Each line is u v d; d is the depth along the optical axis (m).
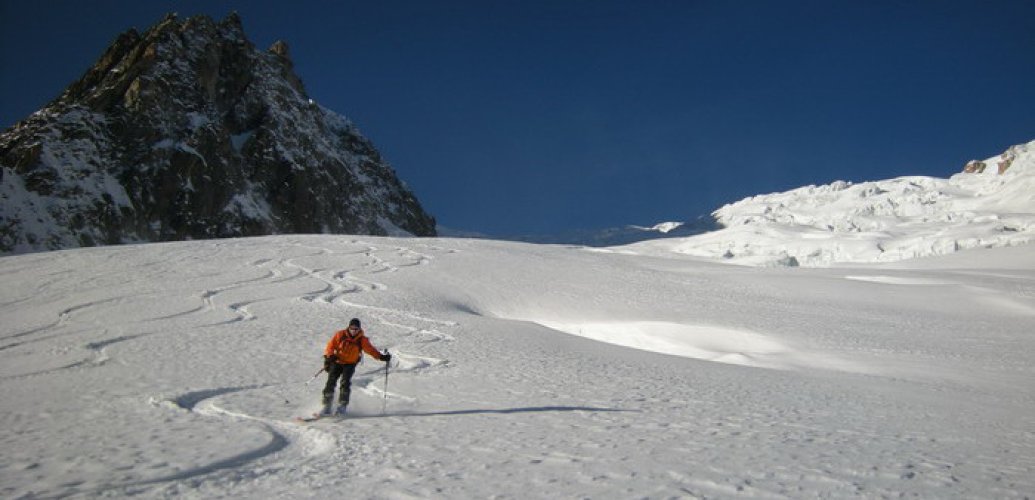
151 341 17.67
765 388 13.86
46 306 24.02
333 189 140.88
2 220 76.88
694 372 16.58
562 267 48.81
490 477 5.77
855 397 12.99
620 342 29.11
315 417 8.97
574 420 8.91
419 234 176.38
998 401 13.66
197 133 110.38
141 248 43.31
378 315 25.25
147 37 121.00
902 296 42.41
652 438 7.68
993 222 173.12
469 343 19.73
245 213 109.00
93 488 5.41
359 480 5.67
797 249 180.62
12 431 7.86
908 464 6.59
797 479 5.86
